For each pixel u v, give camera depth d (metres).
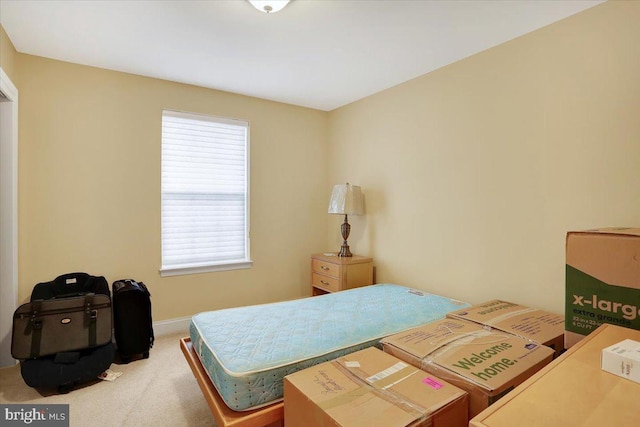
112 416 1.90
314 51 2.51
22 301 2.56
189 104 3.21
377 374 1.35
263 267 3.67
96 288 2.66
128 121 2.93
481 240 2.53
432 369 1.38
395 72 2.91
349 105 3.78
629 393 0.86
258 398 1.46
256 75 2.98
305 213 3.95
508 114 2.35
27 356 2.13
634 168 1.80
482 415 0.78
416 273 3.05
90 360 2.23
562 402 0.82
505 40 2.34
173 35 2.28
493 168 2.45
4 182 2.38
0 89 2.13
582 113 1.99
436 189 2.86
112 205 2.88
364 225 3.62
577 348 1.12
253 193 3.60
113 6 1.94
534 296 2.23
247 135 3.56
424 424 1.05
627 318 1.31
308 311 2.24
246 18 2.07
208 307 3.34
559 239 2.10
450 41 2.36
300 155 3.91
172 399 2.08
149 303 2.65
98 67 2.80
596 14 1.92
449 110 2.75
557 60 2.09
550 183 2.14
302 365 1.57
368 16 2.04
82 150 2.75
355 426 1.01
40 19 2.08
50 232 2.64
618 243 1.33
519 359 1.42
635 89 1.79
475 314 2.03
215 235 3.42
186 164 3.25
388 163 3.32
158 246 3.08
